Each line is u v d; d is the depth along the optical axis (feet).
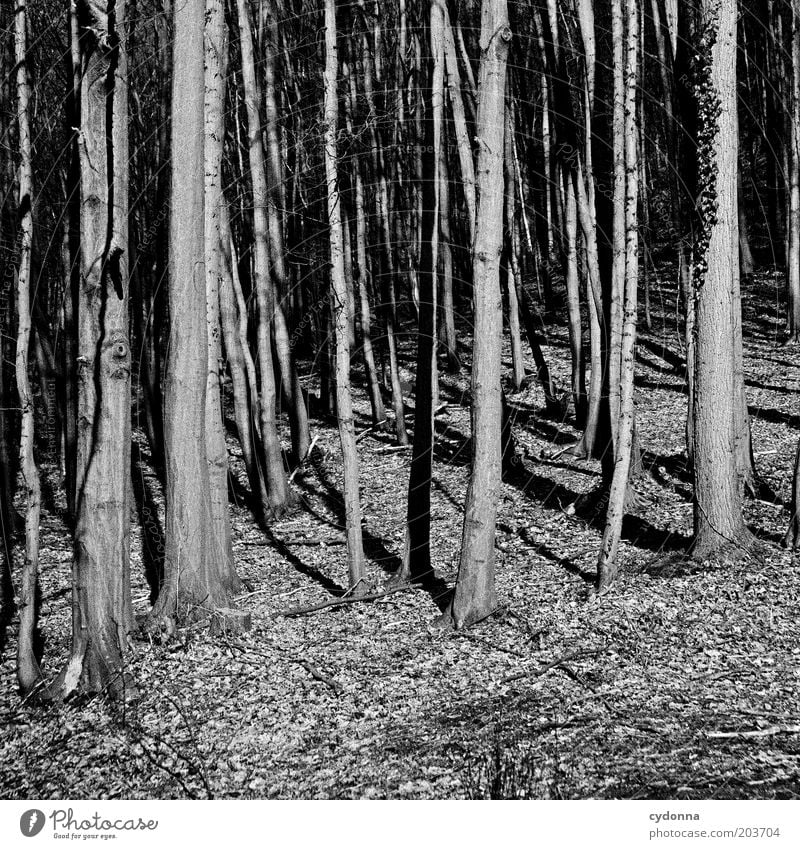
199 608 34.88
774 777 22.52
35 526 31.35
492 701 28.27
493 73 31.50
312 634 34.94
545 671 29.78
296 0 80.79
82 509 30.96
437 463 60.49
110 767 26.50
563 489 51.37
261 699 29.76
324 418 75.56
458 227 98.99
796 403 61.05
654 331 83.35
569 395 69.41
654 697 27.37
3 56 50.98
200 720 28.66
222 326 53.57
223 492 39.68
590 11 47.19
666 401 64.95
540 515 47.70
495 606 34.60
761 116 97.71
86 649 30.81
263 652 33.24
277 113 71.46
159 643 33.40
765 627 31.14
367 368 70.18
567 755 24.40
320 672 31.32
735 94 35.42
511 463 56.18
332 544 47.83
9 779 26.58
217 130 38.75
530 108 91.15
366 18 73.82
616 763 23.80
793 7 67.15
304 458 61.98
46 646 36.52
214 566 35.94
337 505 55.21
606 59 54.65
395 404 65.26
